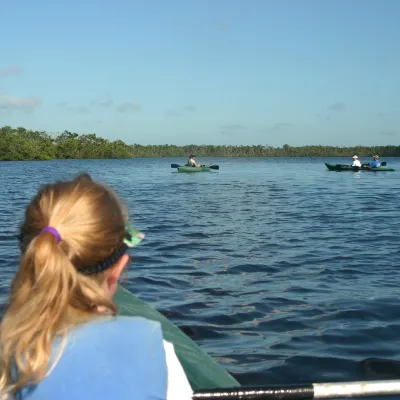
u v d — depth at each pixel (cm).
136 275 712
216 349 457
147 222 1248
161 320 322
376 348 456
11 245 920
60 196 150
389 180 3031
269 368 417
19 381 139
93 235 146
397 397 343
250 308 569
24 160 8981
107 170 4675
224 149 14688
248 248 912
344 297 610
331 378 401
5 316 147
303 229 1138
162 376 144
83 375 137
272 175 3703
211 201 1795
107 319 146
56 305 141
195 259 821
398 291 634
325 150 14188
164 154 14062
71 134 10775
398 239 1002
